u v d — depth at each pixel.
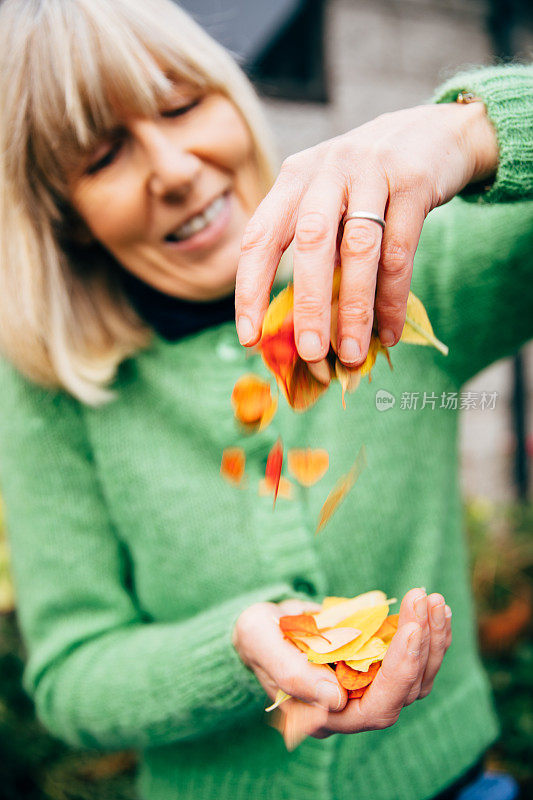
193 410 0.61
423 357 0.61
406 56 1.94
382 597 0.47
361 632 0.44
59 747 1.15
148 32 0.52
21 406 0.62
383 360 0.60
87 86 0.50
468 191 0.46
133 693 0.55
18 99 0.53
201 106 0.55
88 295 0.63
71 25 0.50
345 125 1.87
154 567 0.62
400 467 0.61
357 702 0.42
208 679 0.51
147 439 0.62
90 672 0.59
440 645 0.41
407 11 1.94
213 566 0.60
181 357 0.62
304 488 0.61
